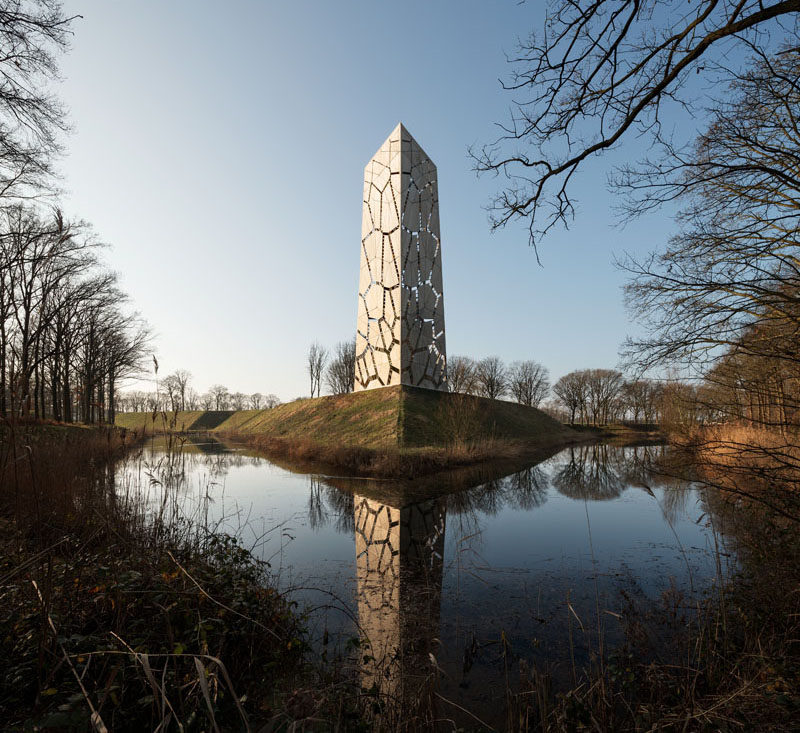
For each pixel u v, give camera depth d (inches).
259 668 138.7
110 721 91.0
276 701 125.8
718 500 392.8
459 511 475.2
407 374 1314.0
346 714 115.6
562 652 175.5
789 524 212.2
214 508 431.8
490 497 555.8
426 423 1078.4
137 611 131.1
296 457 969.5
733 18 146.9
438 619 208.5
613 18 161.3
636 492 590.2
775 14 129.0
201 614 134.3
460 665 164.7
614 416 2642.7
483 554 320.8
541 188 199.6
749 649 146.3
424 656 171.3
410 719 119.2
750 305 285.4
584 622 203.8
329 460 859.4
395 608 220.5
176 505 219.3
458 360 2605.8
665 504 503.2
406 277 1348.4
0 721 84.8
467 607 224.1
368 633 191.8
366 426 1116.5
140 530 202.1
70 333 1156.5
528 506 501.7
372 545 342.6
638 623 192.2
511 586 254.2
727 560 255.0
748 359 220.4
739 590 195.3
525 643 183.6
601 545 340.2
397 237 1348.4
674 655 161.5
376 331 1414.9
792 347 197.2
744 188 312.0
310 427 1312.7
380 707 122.8
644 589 244.7
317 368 2389.3
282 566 284.0
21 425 109.7
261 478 685.9
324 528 393.4
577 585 254.8
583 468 871.7
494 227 219.0
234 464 872.3
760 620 163.0
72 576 131.2
